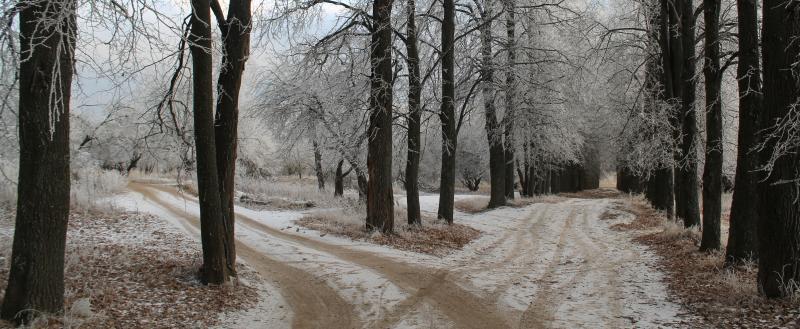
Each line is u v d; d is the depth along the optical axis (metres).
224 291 8.20
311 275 10.18
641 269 10.96
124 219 15.62
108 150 34.72
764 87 7.39
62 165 6.19
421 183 47.38
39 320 5.94
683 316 7.26
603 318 7.47
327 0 14.37
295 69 18.36
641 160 19.83
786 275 7.20
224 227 8.78
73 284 7.64
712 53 11.05
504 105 24.58
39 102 5.89
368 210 15.02
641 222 19.83
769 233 7.32
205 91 8.09
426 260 12.11
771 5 7.25
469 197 33.69
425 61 19.00
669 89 17.39
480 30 19.17
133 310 6.96
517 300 8.60
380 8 14.45
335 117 19.69
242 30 8.79
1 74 6.21
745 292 7.75
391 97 14.88
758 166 7.51
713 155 11.38
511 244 15.48
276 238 14.26
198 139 8.23
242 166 31.20
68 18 5.57
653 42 18.00
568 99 22.53
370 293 8.96
